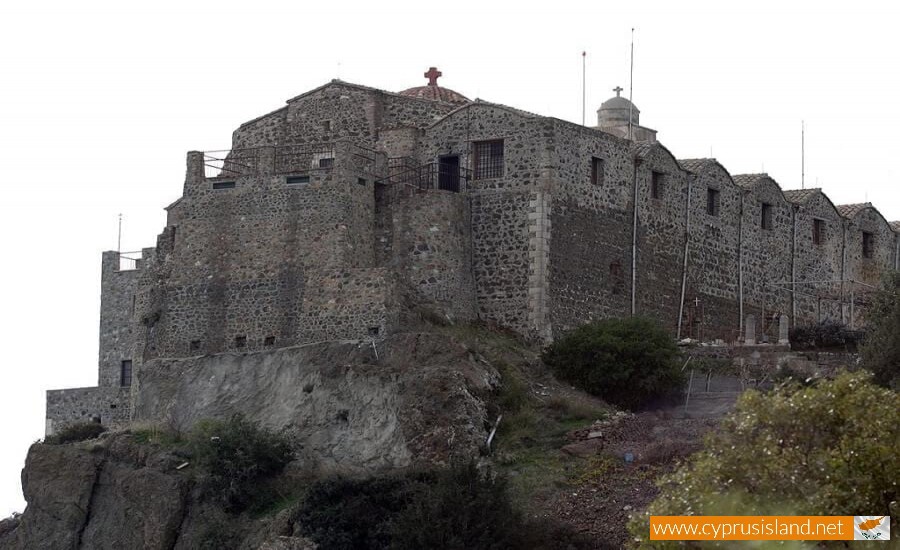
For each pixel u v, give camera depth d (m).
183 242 81.81
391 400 73.38
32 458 78.44
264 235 80.06
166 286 81.81
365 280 77.25
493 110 82.06
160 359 80.81
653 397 76.69
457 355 74.44
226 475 73.31
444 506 65.25
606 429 72.88
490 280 81.06
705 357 81.44
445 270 80.12
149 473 75.06
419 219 80.50
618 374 76.06
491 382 74.62
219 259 80.81
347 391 74.69
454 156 82.75
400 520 65.69
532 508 68.69
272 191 80.25
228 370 78.81
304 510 69.38
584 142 82.69
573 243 81.56
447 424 71.88
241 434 74.06
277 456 74.00
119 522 75.44
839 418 55.06
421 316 78.12
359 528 68.19
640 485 68.75
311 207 79.38
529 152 81.00
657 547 53.88
